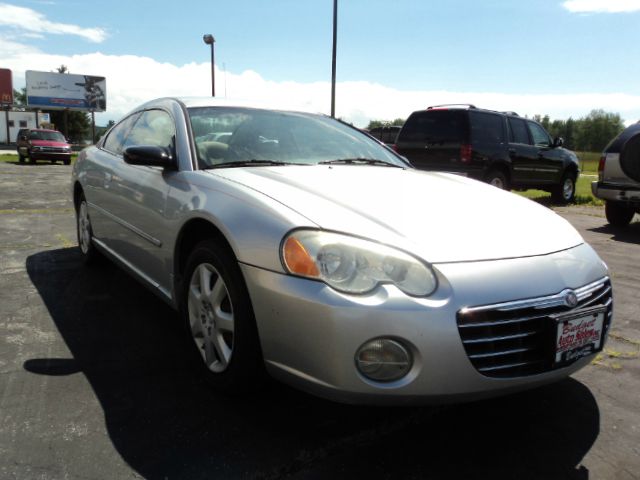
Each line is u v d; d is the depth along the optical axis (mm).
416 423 2230
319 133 3402
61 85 46375
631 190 6699
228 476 1834
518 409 2373
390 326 1786
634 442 2125
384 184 2555
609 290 2295
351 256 1860
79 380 2479
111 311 3414
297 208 2082
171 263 2717
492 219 2266
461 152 8250
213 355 2418
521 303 1909
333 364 1823
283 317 1931
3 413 2166
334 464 1926
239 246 2088
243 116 3229
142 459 1906
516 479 1880
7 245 5258
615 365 2846
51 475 1798
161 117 3332
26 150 20953
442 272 1876
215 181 2467
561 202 10969
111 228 3652
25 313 3330
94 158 4141
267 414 2246
